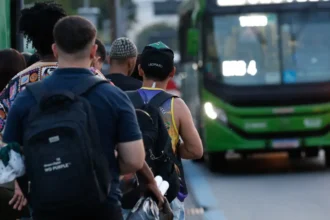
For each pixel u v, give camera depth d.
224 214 20.14
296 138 27.72
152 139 9.49
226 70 28.06
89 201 7.28
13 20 16.92
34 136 7.29
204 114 28.14
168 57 10.44
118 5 43.91
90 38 7.75
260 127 27.62
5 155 7.62
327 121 27.72
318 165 29.48
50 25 9.70
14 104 7.70
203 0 28.53
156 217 8.80
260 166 29.88
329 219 19.14
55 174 7.21
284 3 28.34
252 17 28.39
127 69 12.46
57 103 7.41
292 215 19.81
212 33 28.42
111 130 7.58
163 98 10.34
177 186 9.76
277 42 28.22
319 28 28.33
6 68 10.95
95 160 7.33
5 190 9.77
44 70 9.63
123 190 8.92
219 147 27.92
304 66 28.09
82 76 7.67
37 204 7.33
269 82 27.89
